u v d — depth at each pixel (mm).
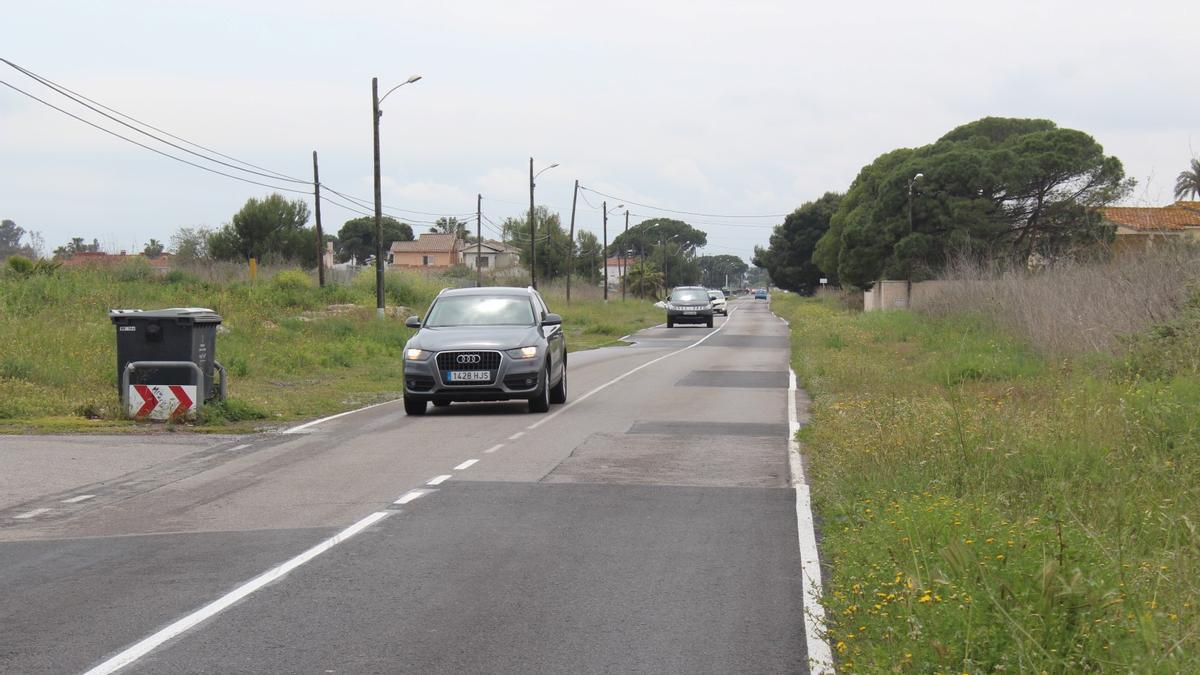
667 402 20047
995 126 65125
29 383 18641
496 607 6809
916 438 11320
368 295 45844
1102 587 5672
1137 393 12805
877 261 61344
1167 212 28578
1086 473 9758
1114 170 56906
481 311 19000
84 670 5602
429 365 17422
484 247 131250
